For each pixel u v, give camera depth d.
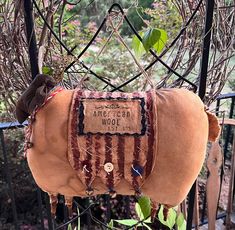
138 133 0.62
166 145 0.63
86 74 0.85
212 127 0.74
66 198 0.73
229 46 0.97
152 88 0.73
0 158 2.04
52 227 1.06
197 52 0.95
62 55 0.87
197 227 1.34
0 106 1.50
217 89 1.04
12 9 0.87
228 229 1.70
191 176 0.67
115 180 0.65
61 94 0.66
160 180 0.66
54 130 0.63
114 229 1.25
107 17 0.80
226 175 2.08
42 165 0.65
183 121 0.64
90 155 0.63
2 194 2.08
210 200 1.28
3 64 0.92
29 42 0.77
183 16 0.97
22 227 2.08
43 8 0.85
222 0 0.96
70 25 1.52
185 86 0.99
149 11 1.36
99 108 0.63
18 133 2.04
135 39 0.87
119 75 1.93
